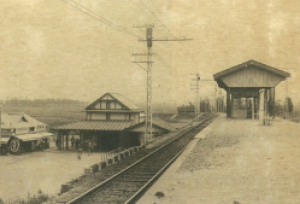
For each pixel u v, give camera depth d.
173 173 11.67
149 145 15.80
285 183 11.45
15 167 14.93
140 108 14.93
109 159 13.59
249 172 11.91
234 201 10.77
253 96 14.34
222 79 14.20
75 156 16.14
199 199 10.83
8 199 12.28
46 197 11.98
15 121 15.66
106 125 16.44
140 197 10.29
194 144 13.71
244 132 13.56
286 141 12.88
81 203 9.70
